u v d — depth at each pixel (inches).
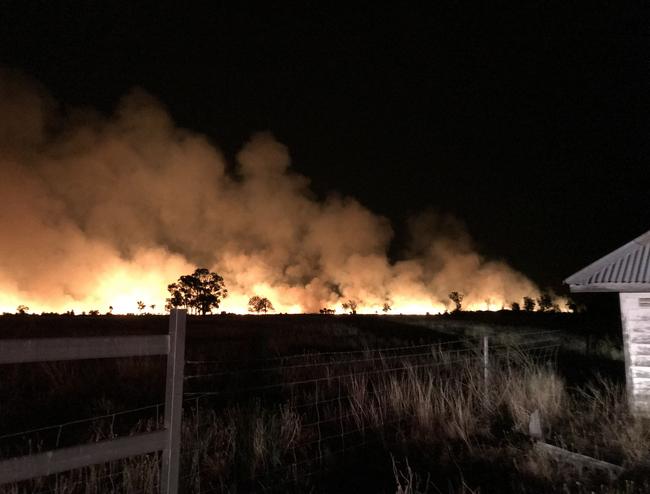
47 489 217.2
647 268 352.5
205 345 737.6
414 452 284.8
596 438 291.1
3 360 124.6
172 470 163.9
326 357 596.1
